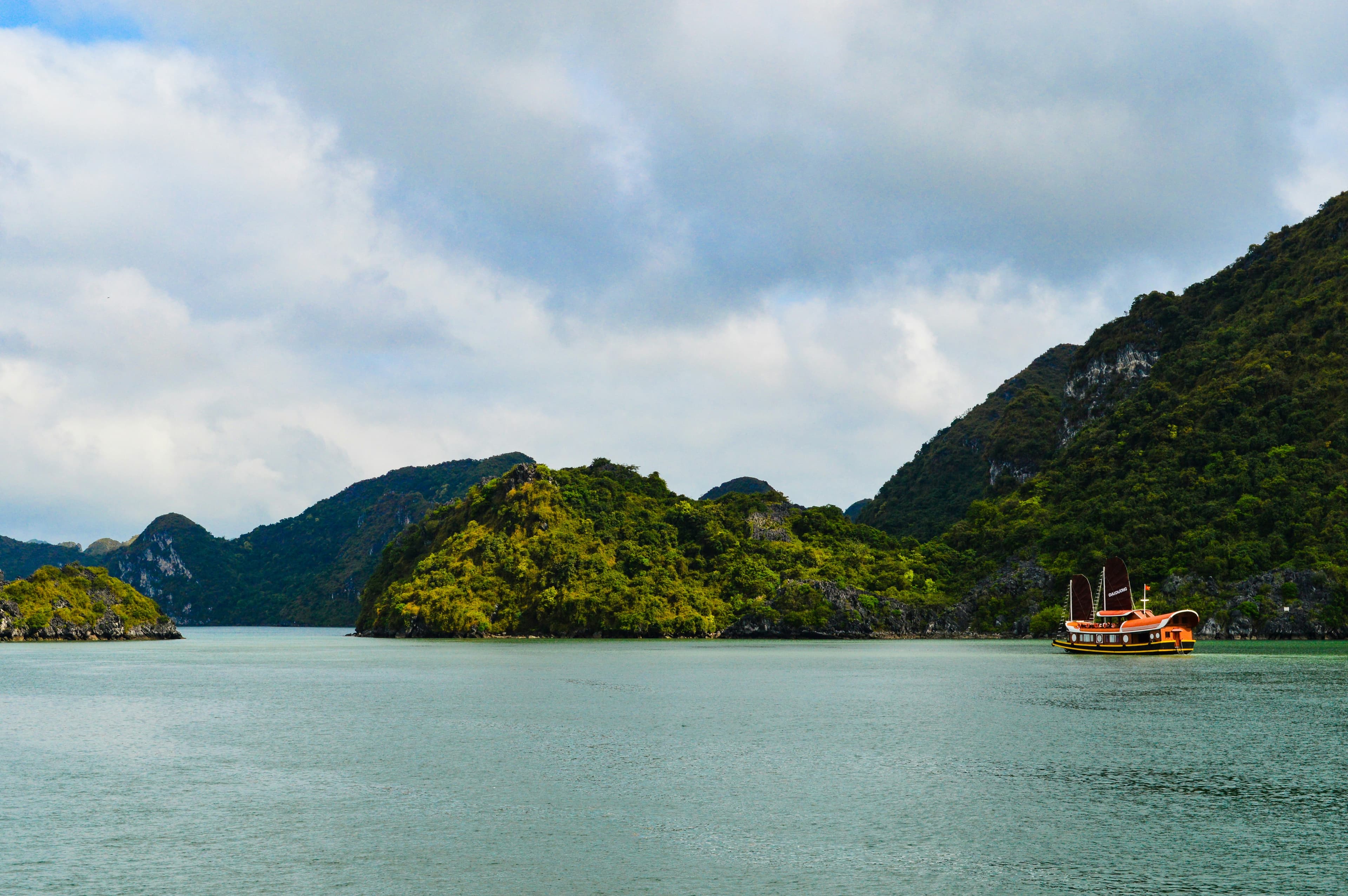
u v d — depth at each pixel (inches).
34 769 2578.7
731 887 1624.0
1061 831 1941.4
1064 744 2901.1
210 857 1791.3
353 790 2303.2
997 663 6230.3
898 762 2635.3
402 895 1588.3
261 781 2417.6
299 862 1756.9
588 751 2805.1
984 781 2384.4
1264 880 1653.5
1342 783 2357.3
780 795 2244.1
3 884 1647.4
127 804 2172.7
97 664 6584.6
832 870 1710.1
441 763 2632.9
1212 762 2610.7
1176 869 1708.9
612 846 1849.2
